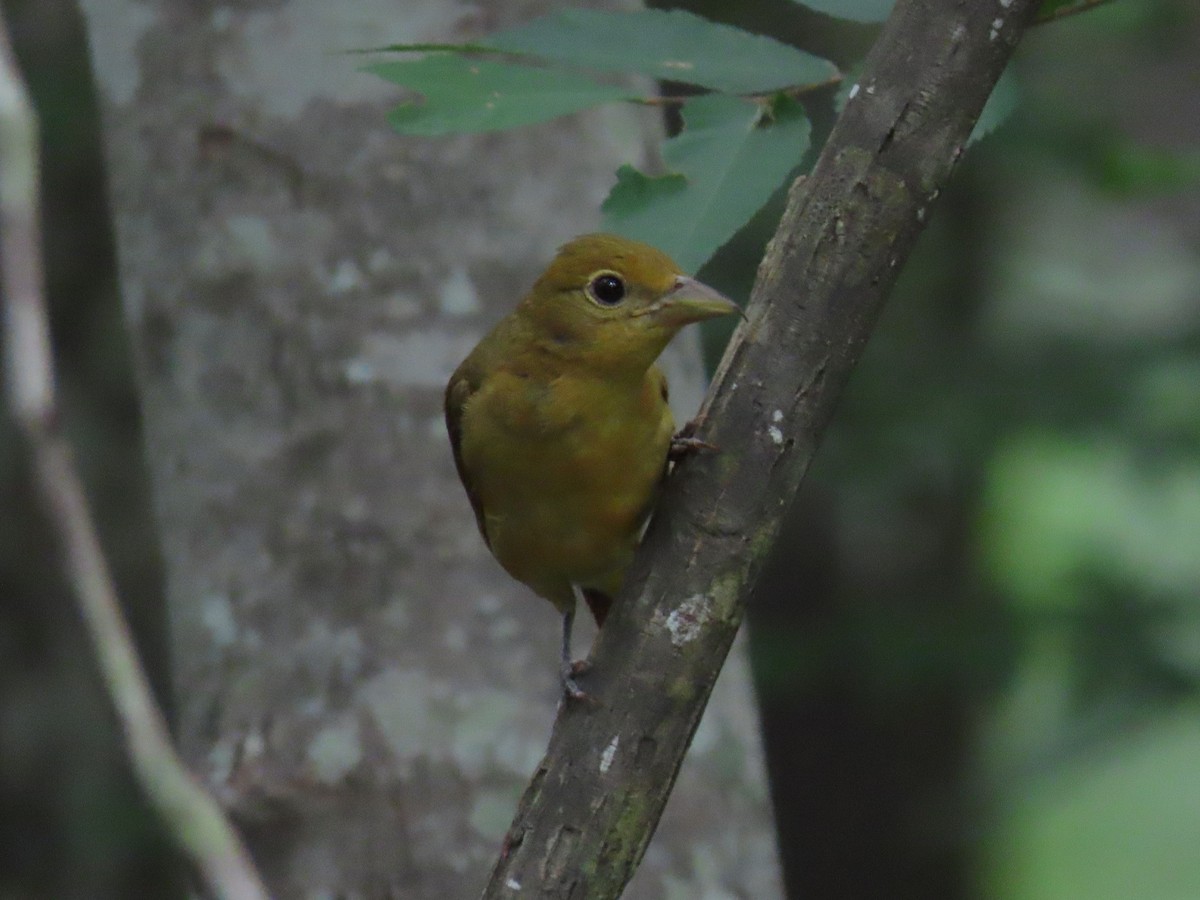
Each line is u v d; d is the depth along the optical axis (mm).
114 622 3027
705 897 8727
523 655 9039
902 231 6113
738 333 6266
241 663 9125
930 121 6051
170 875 15172
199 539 9352
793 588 18938
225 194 9508
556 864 6074
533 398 7676
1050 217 19734
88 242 15750
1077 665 15438
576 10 6254
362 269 9359
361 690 8930
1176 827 27281
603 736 6117
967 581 19297
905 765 19969
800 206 6195
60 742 15258
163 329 9594
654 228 6113
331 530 9133
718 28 6281
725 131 6176
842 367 6176
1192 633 15781
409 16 9539
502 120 5965
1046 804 15906
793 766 20203
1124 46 17672
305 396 9289
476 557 9125
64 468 3121
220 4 9641
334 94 9477
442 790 8773
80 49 15219
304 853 8734
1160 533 17500
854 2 6418
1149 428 15789
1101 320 17641
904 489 16547
